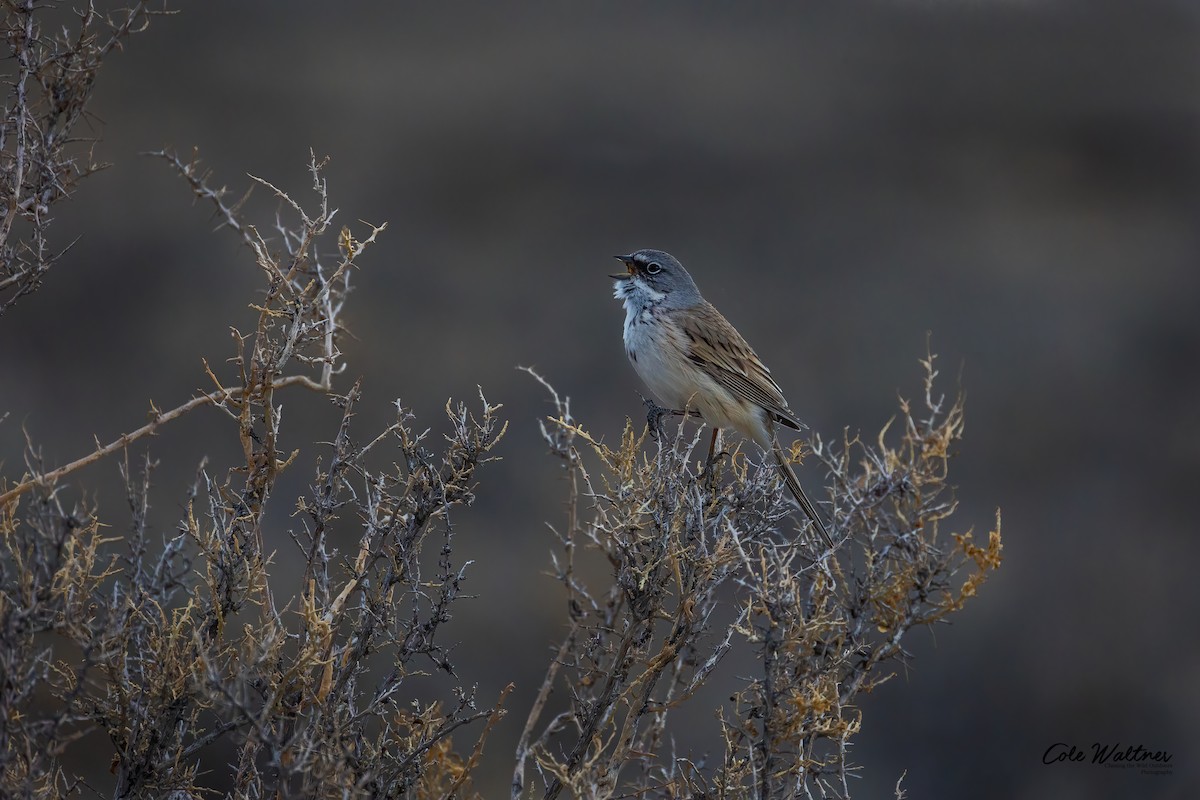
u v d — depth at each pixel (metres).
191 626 5.84
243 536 6.03
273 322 7.31
